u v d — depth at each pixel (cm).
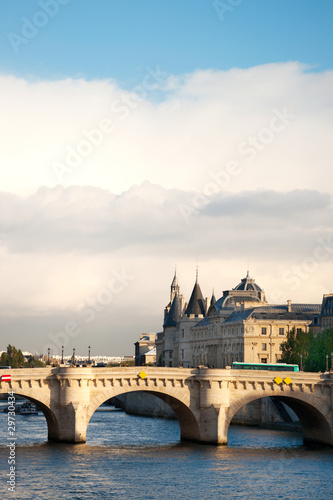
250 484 10600
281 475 11175
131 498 9762
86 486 10269
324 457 12738
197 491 10175
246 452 13138
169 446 13712
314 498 9962
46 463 11625
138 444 14038
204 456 12600
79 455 12344
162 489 10231
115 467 11475
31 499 9594
